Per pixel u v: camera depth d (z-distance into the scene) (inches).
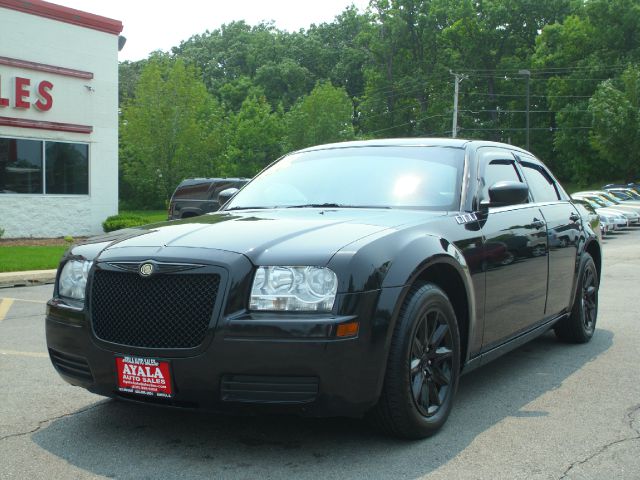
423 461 126.1
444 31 2623.0
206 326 120.6
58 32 694.5
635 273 470.0
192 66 1599.4
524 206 193.3
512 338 179.8
